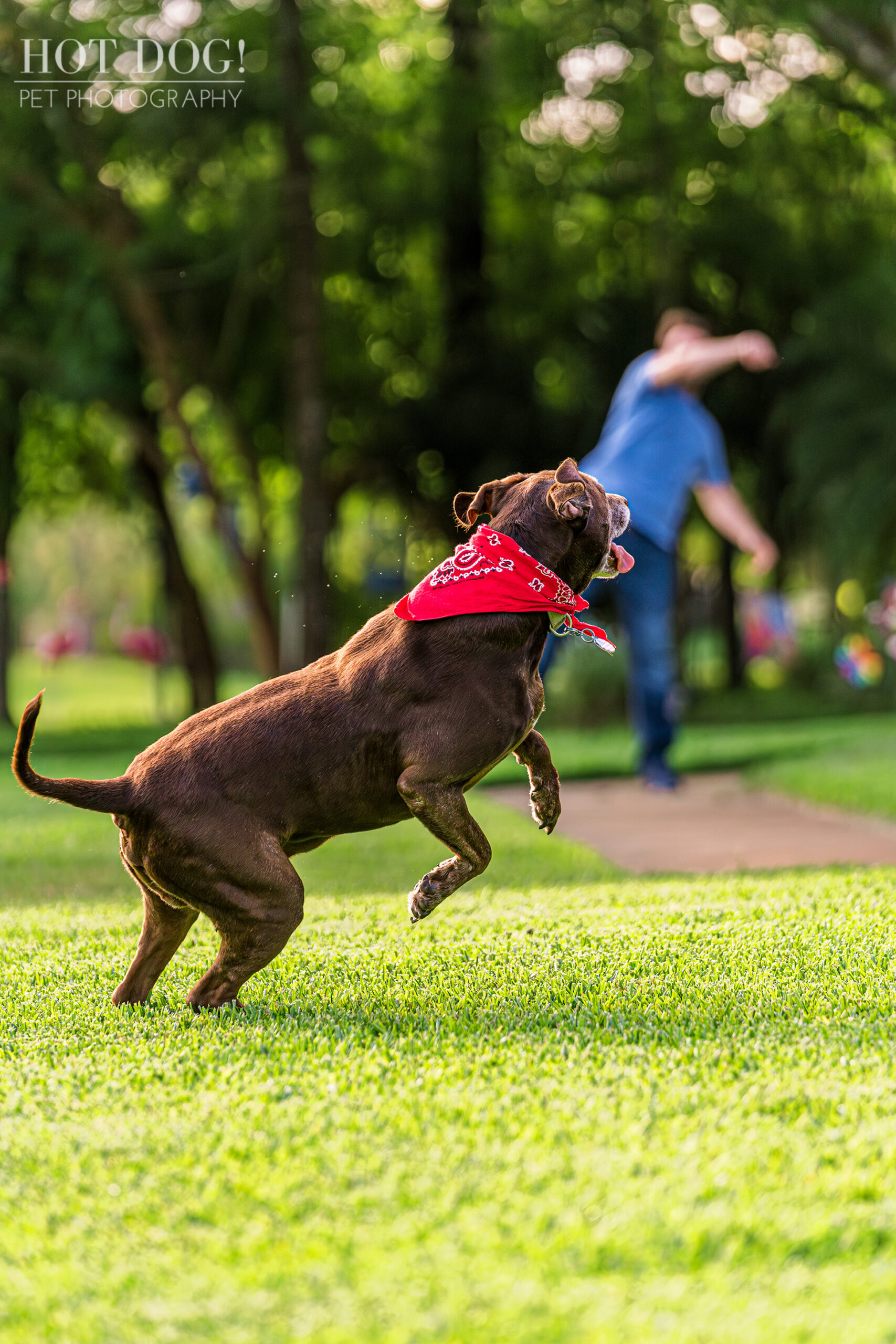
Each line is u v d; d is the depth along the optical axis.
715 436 10.71
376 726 4.32
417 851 9.00
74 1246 2.78
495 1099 3.51
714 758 13.65
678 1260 2.58
